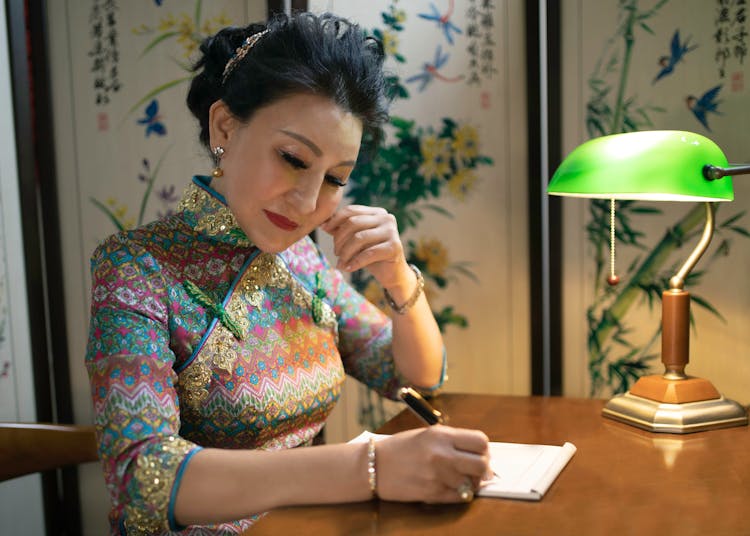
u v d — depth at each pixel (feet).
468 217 5.25
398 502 2.63
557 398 4.25
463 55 5.16
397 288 3.76
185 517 2.54
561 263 5.16
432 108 5.22
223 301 3.24
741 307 4.82
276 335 3.39
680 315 3.73
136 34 5.43
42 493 5.64
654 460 3.12
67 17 5.50
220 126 3.14
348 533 2.39
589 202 5.08
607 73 4.94
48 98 5.54
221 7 5.28
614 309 5.08
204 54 3.34
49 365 5.72
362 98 3.02
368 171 5.29
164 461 2.56
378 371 4.01
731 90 4.73
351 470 2.60
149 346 2.86
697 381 3.69
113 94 5.49
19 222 5.46
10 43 5.32
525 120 5.13
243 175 3.01
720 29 4.72
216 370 3.14
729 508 2.57
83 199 5.61
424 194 5.27
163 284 3.10
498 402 4.17
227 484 2.54
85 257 5.64
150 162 5.48
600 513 2.54
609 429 3.61
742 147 4.74
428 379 3.98
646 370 5.03
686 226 4.88
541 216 5.14
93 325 2.93
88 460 3.87
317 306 3.64
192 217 3.29
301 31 2.97
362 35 3.20
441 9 5.16
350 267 3.50
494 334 5.29
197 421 3.17
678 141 3.51
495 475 2.85
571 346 5.20
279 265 3.54
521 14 5.08
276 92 2.89
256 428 3.22
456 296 5.31
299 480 2.58
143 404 2.70
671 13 4.80
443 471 2.58
